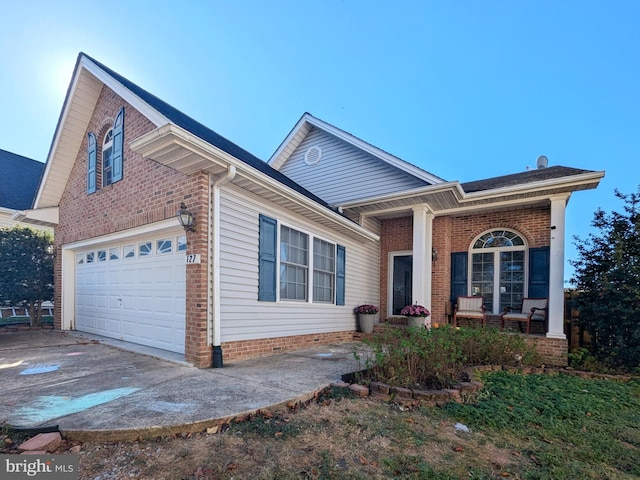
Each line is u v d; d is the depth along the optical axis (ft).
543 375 19.60
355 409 12.59
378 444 10.10
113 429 9.80
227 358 18.83
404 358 15.94
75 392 13.21
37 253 33.37
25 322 36.63
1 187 45.50
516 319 27.22
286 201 22.67
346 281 31.58
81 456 9.00
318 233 27.73
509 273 30.78
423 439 10.57
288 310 23.97
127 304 24.71
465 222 32.83
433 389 14.49
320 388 14.19
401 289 35.60
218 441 9.81
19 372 16.33
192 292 18.06
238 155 27.63
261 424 10.89
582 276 24.31
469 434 11.22
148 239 23.32
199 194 18.07
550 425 12.23
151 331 22.31
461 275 32.32
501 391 15.47
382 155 33.94
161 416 10.74
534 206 29.60
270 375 16.21
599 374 20.29
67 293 31.04
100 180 27.78
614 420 13.23
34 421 10.31
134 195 23.07
